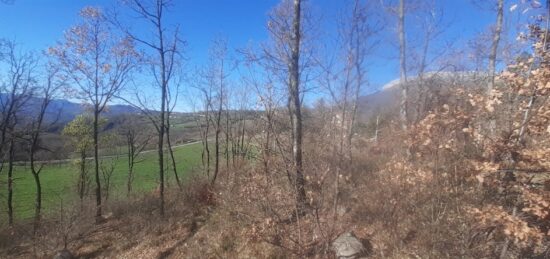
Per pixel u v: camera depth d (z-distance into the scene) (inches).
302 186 291.9
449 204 218.5
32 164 628.4
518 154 182.7
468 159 195.8
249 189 352.2
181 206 555.5
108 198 647.8
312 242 293.6
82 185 663.8
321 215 304.7
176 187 644.1
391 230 275.3
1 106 610.2
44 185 891.4
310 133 348.8
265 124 375.2
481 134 187.3
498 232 215.0
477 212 181.2
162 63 527.8
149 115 555.8
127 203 605.0
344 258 277.3
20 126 629.6
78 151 704.4
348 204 320.8
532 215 186.7
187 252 397.7
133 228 502.0
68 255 450.9
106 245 474.9
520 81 171.0
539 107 171.8
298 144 324.8
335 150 306.5
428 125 198.7
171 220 507.2
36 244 487.5
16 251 497.7
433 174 217.3
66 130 681.6
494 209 176.9
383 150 363.6
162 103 531.8
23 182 921.5
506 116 187.5
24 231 559.2
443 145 198.5
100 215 568.4
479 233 210.4
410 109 446.3
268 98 370.9
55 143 739.4
